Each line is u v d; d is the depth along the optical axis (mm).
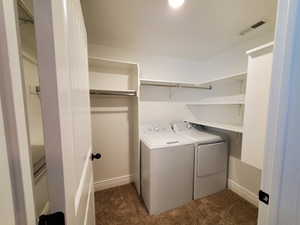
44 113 375
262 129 1232
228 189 2242
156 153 1731
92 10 1350
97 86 2160
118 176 2389
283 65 578
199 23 1573
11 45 285
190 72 2750
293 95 558
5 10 274
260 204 694
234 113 2201
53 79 375
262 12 1379
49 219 387
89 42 2045
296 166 560
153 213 1768
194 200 2004
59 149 396
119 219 1700
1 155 274
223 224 1627
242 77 1848
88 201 984
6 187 280
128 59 2291
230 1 1233
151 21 1543
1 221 270
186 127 2602
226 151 2195
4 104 281
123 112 2350
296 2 533
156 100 2543
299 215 559
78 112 710
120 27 1656
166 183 1806
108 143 2295
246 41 1982
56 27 385
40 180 627
